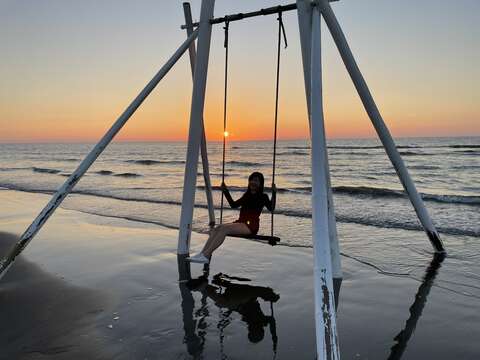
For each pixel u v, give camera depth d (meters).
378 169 27.22
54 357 3.16
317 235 2.97
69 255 6.18
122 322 3.82
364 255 6.06
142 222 8.84
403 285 4.78
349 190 14.48
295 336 3.53
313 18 4.37
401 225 8.34
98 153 4.97
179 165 34.38
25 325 3.75
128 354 3.21
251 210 5.20
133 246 6.65
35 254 6.26
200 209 10.69
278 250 6.41
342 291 4.62
